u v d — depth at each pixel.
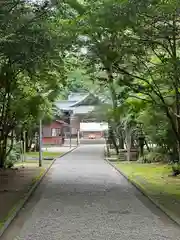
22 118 23.66
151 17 11.65
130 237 8.37
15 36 11.84
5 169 24.70
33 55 13.28
